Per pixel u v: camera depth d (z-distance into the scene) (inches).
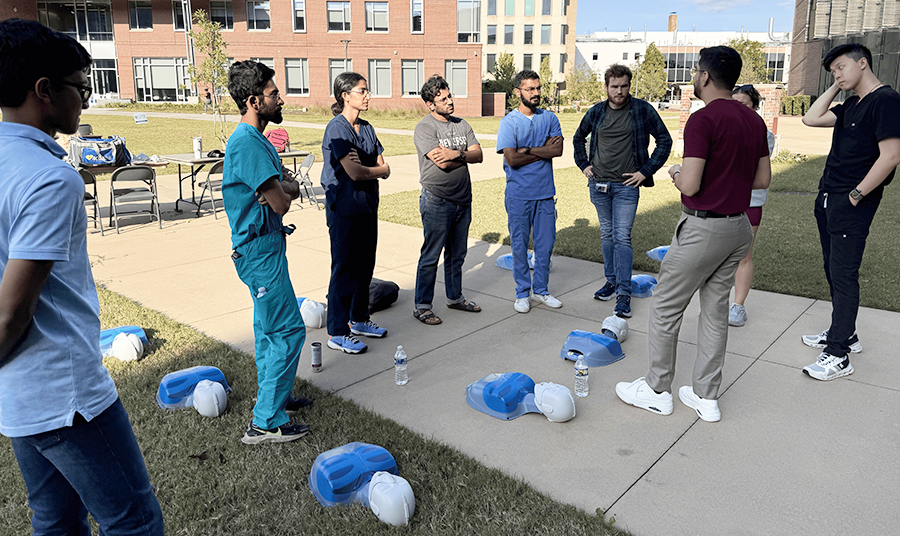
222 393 136.8
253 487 109.7
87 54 61.7
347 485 105.5
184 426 130.4
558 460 119.6
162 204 410.3
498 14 2472.9
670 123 1311.5
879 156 141.5
